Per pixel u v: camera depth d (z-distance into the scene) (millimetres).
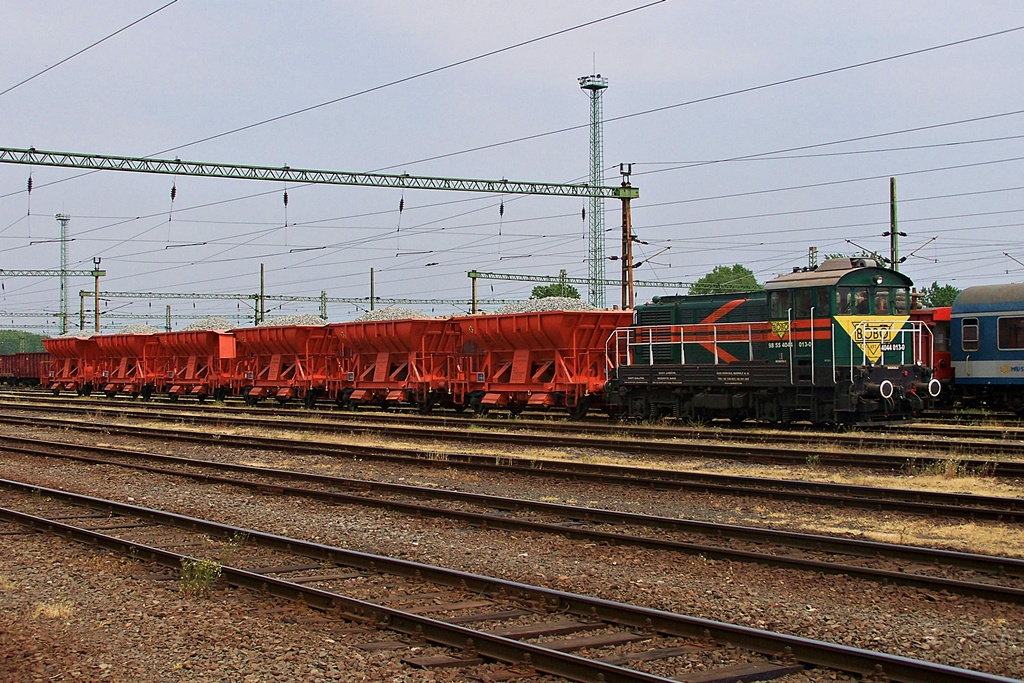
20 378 66062
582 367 30453
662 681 6934
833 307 22953
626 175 38969
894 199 38188
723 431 23781
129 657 8133
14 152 33312
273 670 7754
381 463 20562
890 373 23156
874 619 8914
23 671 7781
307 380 39438
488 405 33125
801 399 24141
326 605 9492
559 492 16375
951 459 17844
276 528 13984
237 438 25125
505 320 31734
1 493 17656
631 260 38969
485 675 7602
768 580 10312
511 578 10750
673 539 12492
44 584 10891
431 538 12938
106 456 22859
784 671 7566
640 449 21125
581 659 7418
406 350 35719
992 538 12039
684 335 26922
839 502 14336
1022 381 29203
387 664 7887
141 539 13352
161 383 47562
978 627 8641
